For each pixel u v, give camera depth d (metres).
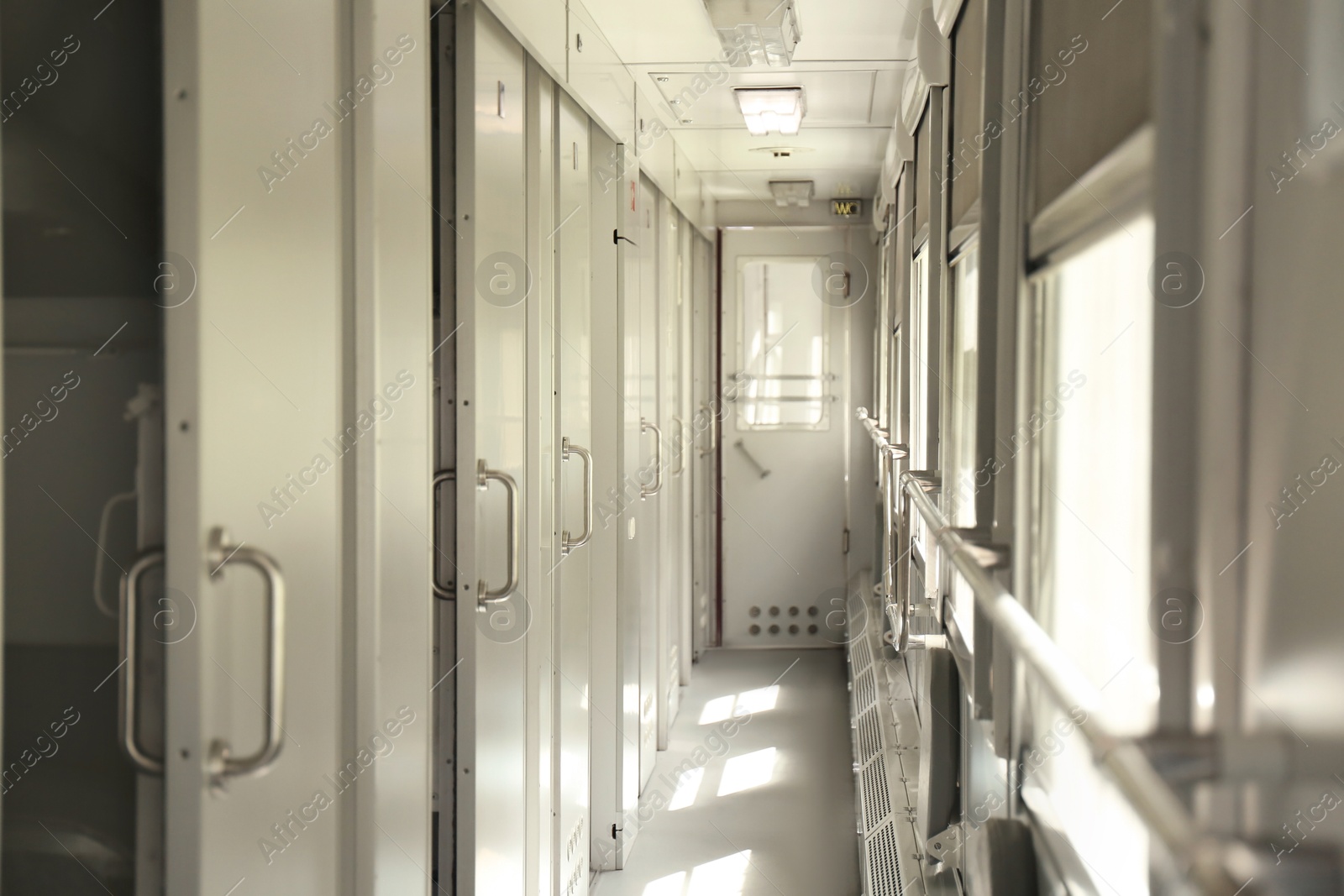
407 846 2.00
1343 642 0.62
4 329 1.35
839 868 3.87
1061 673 1.01
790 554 7.18
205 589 1.36
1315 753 0.66
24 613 1.40
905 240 4.15
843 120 4.91
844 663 6.84
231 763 1.40
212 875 1.39
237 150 1.42
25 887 1.42
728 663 6.89
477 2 2.41
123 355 1.46
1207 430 0.83
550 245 3.19
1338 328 0.62
